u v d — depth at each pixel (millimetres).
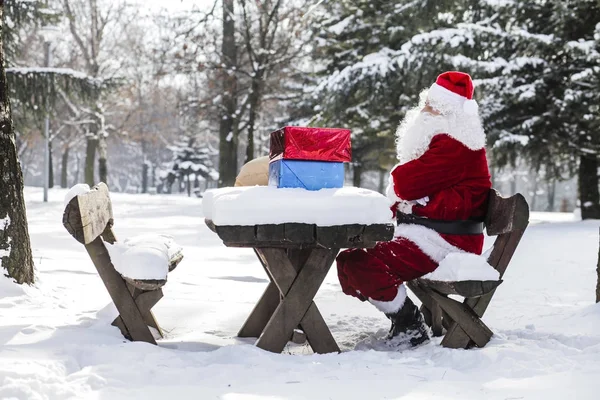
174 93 36312
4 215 5059
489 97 18797
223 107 26594
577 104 17922
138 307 4051
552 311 5363
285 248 3871
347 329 4812
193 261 8984
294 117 31297
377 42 25359
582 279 7652
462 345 3828
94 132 37438
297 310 3736
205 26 25344
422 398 2832
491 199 4105
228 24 26156
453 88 4098
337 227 3512
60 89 18078
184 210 23203
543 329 4473
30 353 3322
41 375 2912
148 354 3404
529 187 92375
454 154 4016
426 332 4066
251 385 2988
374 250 4000
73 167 83562
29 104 17375
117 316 4047
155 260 3600
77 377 2984
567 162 23297
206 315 5102
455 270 3641
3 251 5047
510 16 19531
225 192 3719
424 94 4543
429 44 18469
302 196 3539
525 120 19062
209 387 2951
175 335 4418
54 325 3990
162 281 3555
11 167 5133
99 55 37219
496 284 3656
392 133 25609
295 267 4137
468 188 4051
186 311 5223
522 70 18656
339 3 26578
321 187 3770
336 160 3793
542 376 3148
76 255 8555
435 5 19844
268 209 3480
